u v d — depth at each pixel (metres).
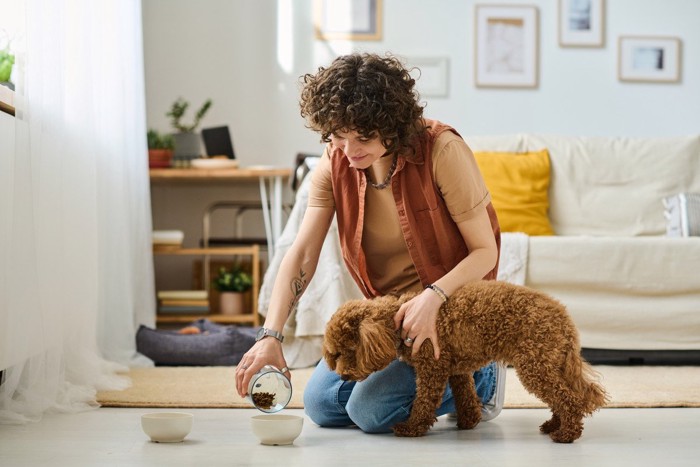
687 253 3.56
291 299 1.96
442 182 1.86
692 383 2.83
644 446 1.79
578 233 4.25
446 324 1.76
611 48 4.73
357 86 1.70
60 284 2.36
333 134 1.73
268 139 4.69
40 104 2.24
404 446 1.78
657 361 3.63
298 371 3.24
